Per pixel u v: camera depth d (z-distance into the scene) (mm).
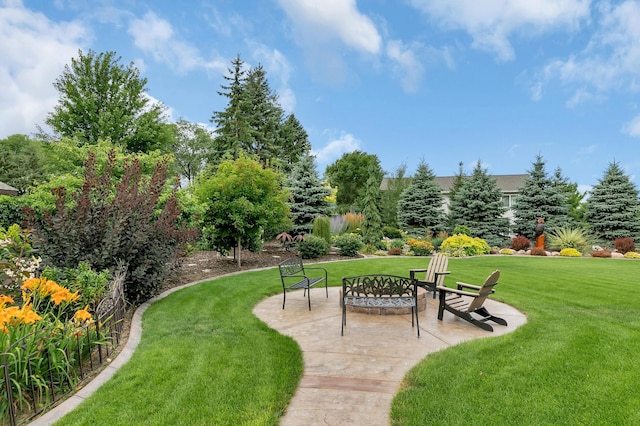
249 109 31797
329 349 4219
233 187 10820
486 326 4934
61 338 3270
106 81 22250
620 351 3934
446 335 4742
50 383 2955
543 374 3365
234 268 10523
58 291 3609
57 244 5098
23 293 3840
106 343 3658
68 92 21125
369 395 3074
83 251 5270
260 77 33844
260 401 2922
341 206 32000
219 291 7285
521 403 2846
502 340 4402
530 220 21703
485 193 22172
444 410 2770
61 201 5164
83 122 21906
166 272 6270
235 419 2664
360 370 3607
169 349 4023
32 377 2752
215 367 3568
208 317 5422
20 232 5605
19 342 2713
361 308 5902
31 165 30359
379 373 3533
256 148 32094
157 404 2850
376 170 18484
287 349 4141
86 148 12617
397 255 16609
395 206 27844
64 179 10781
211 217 10805
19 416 2656
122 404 2836
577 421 2590
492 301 6695
